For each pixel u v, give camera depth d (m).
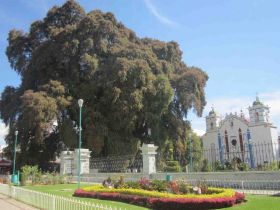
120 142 35.78
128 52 37.38
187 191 14.03
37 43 42.69
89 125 34.81
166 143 38.09
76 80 37.75
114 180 18.59
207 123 63.62
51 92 34.47
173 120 39.56
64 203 9.82
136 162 28.00
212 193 13.69
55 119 34.03
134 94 34.50
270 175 16.62
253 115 58.09
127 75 35.03
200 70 43.12
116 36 39.75
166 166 34.44
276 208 11.08
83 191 16.56
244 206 11.84
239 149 57.56
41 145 36.09
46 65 38.47
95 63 35.97
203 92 42.19
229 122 60.06
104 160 29.70
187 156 40.31
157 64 38.88
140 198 13.27
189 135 40.09
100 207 7.97
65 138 34.03
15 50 42.91
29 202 13.47
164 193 13.34
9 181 24.92
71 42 36.72
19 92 38.47
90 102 37.53
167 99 36.56
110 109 36.59
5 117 37.97
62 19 41.78
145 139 39.38
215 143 60.78
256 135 56.75
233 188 17.52
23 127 33.12
